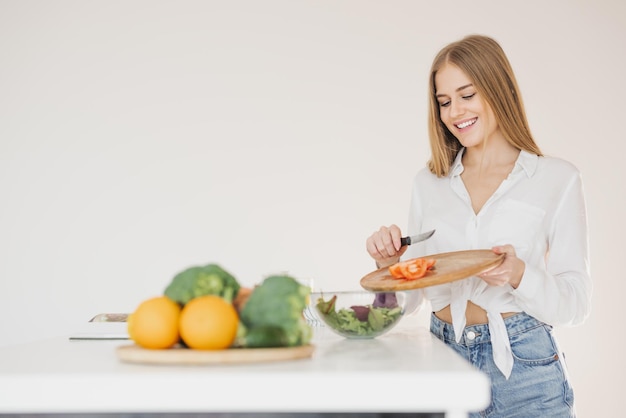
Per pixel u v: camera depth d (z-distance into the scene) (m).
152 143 3.92
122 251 3.88
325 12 3.90
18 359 1.15
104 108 3.95
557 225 1.92
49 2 3.99
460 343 1.85
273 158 3.87
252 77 3.91
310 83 3.89
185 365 1.03
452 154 2.10
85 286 3.87
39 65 3.97
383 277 1.62
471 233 1.98
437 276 1.44
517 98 2.00
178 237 3.87
